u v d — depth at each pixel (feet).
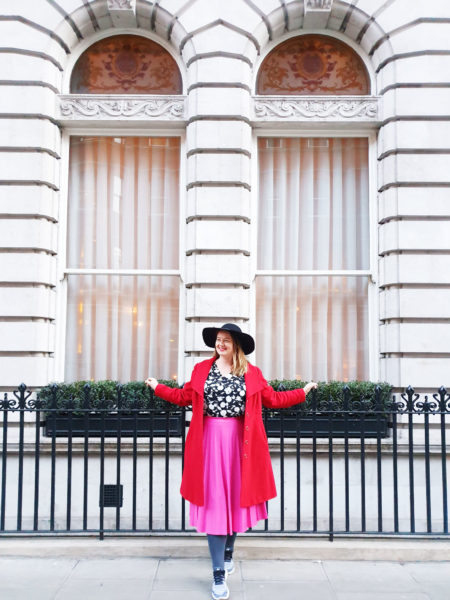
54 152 21.74
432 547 15.94
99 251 22.89
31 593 13.34
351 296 22.77
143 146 23.27
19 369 20.31
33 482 19.35
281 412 16.43
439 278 20.71
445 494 16.35
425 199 20.98
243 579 14.35
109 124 22.27
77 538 16.57
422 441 19.66
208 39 21.47
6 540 16.35
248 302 21.65
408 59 21.38
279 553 15.87
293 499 19.10
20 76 21.15
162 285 22.82
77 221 22.97
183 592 13.48
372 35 22.00
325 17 22.00
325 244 23.02
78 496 19.15
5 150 20.97
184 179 22.54
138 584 13.96
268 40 22.79
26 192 20.92
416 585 14.06
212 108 21.22
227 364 13.91
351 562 15.66
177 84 23.02
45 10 21.52
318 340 22.61
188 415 19.84
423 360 20.43
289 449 19.21
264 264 22.95
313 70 23.26
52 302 21.66
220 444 13.21
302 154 23.29
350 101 22.11
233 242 21.03
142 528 18.12
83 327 22.58
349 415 19.84
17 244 20.75
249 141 21.85
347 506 16.40
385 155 21.68
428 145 21.09
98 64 23.20
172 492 19.06
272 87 23.18
